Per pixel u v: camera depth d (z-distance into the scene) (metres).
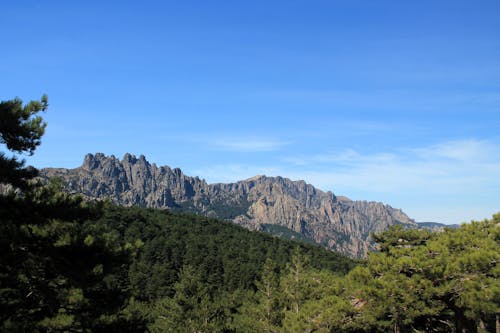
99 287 16.73
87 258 15.03
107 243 15.62
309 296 37.78
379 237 35.19
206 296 42.41
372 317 17.06
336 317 17.58
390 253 19.98
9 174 14.51
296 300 38.31
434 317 19.31
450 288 16.09
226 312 50.09
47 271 15.05
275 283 43.94
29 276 14.15
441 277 16.47
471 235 18.81
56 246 14.45
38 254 14.28
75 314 15.08
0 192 15.27
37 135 15.27
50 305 14.65
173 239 113.00
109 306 16.66
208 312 41.09
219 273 91.56
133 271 80.69
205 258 96.06
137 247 16.81
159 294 73.50
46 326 13.91
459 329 18.55
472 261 15.66
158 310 43.38
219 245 122.25
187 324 40.12
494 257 15.62
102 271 15.23
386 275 17.22
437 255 17.72
